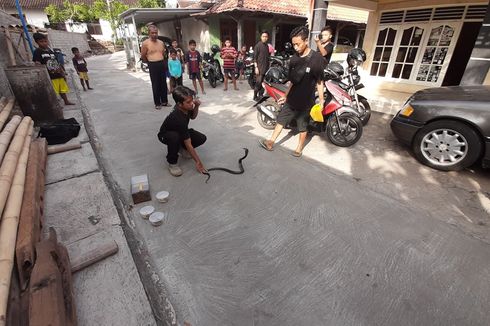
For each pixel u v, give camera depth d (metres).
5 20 7.48
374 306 1.72
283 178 3.19
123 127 4.88
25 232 1.90
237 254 2.12
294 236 2.30
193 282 1.89
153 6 21.58
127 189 2.98
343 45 15.61
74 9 22.95
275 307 1.72
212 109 6.06
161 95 6.17
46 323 1.28
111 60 18.64
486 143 2.98
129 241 2.22
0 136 3.09
